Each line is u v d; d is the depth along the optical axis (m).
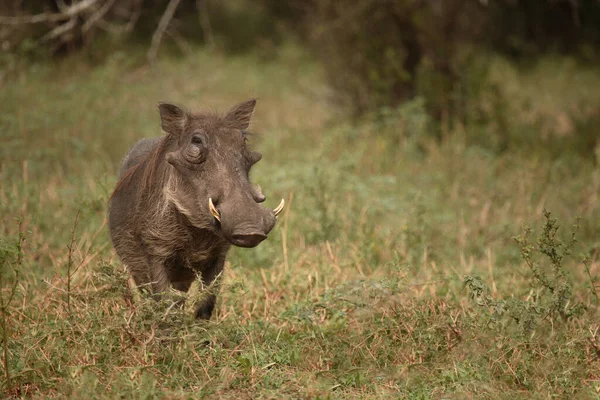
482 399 14.64
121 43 45.38
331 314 18.58
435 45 39.25
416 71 39.72
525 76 58.62
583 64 63.50
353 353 16.41
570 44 67.00
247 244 14.38
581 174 31.58
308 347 16.64
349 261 22.09
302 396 14.64
